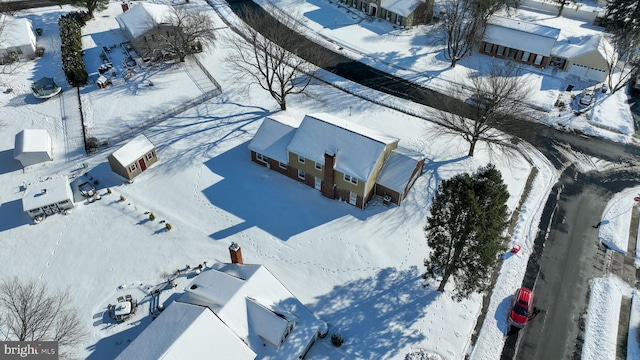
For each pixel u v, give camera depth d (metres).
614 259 45.06
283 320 34.97
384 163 49.03
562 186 52.72
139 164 52.56
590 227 48.16
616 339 38.69
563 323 39.84
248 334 35.22
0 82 66.38
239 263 40.94
